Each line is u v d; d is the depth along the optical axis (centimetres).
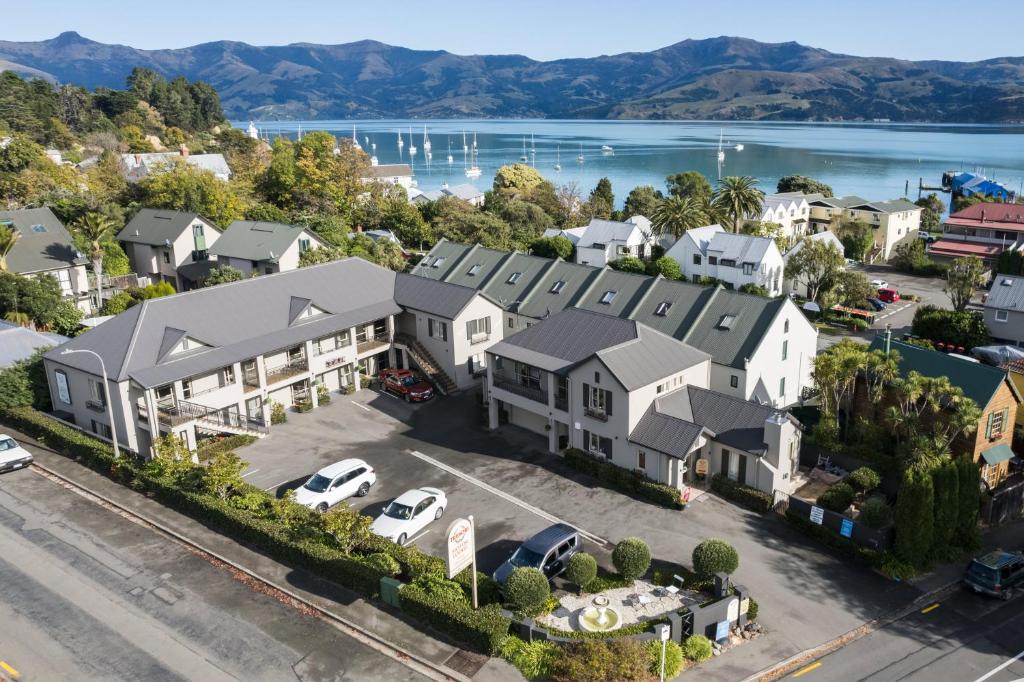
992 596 3209
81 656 2777
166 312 4856
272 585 3247
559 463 4503
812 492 4094
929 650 2862
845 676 2705
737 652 2844
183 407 4462
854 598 3203
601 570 3369
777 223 11062
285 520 3650
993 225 10412
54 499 4025
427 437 4897
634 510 3928
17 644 2838
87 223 7750
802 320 5253
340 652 2822
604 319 4816
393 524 3659
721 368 4938
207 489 3916
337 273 5984
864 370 4441
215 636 2911
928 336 6881
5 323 5647
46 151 13762
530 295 6294
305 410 5275
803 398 5519
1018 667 2759
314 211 10819
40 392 5044
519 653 2752
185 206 9538
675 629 2786
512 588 2980
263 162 13850
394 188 12681
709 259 8812
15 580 3262
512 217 11994
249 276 7769
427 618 2966
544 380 4656
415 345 5841
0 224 7119
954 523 3512
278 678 2680
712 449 4209
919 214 11838
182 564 3422
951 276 7544
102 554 3494
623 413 4166
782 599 3181
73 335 6378
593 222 10006
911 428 4009
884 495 4053
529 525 3791
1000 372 4012
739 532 3709
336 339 5531
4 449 4384
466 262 7050
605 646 2653
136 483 4100
